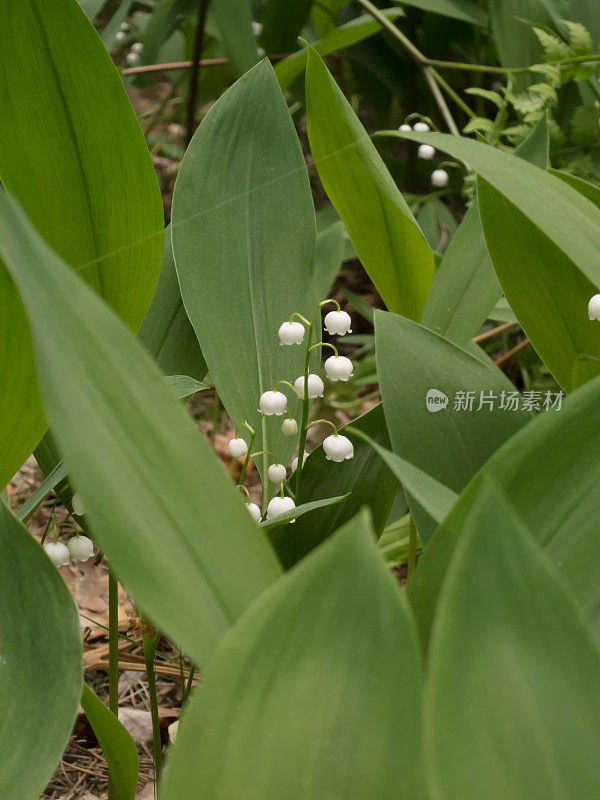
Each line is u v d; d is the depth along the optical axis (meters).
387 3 1.23
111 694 0.67
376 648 0.43
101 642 0.78
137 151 0.62
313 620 0.44
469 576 0.41
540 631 0.41
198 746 0.43
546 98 0.88
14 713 0.56
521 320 0.66
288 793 0.42
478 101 1.18
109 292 0.64
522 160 0.62
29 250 0.48
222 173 0.69
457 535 0.55
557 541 0.55
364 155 0.66
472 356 0.62
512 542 0.41
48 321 0.48
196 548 0.52
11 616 0.57
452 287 0.70
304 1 1.04
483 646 0.40
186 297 0.68
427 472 0.60
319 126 0.67
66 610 0.57
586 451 0.55
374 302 1.17
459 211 1.21
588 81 0.87
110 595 0.66
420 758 0.42
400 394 0.61
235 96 0.70
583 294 0.65
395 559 0.75
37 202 0.63
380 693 0.43
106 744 0.60
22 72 0.61
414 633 0.43
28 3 0.60
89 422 0.48
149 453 0.51
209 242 0.68
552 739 0.39
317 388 0.66
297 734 0.43
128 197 0.63
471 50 1.25
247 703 0.43
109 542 0.47
